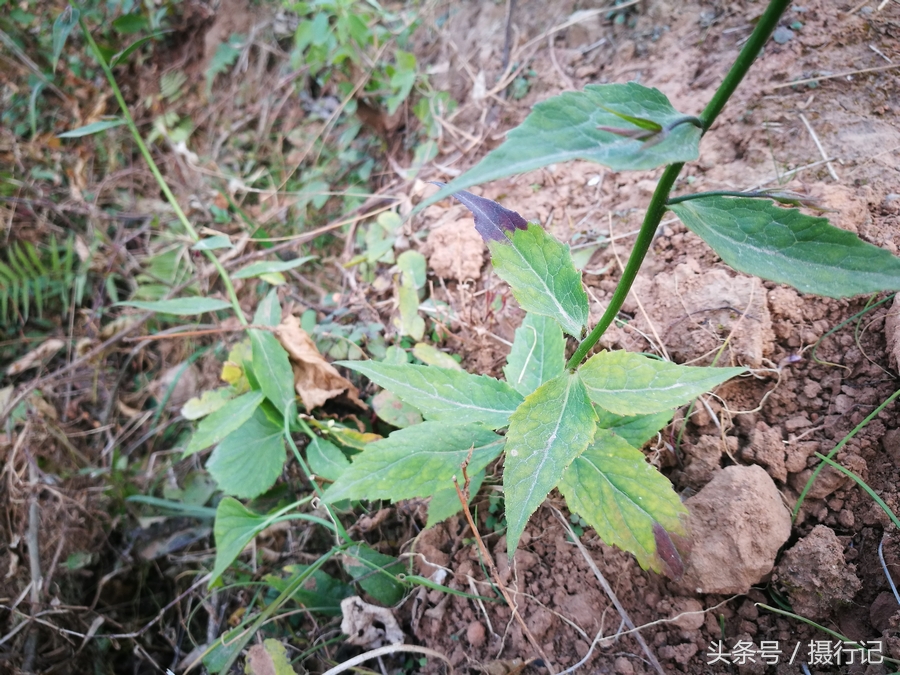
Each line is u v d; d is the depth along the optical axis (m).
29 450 0.45
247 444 0.36
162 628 0.41
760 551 0.26
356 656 0.29
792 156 0.34
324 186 0.52
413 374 0.28
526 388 0.29
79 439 0.48
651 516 0.23
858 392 0.28
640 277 0.34
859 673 0.24
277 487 0.39
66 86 0.60
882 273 0.18
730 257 0.20
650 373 0.23
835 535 0.26
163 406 0.47
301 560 0.37
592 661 0.27
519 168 0.16
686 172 0.36
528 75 0.46
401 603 0.31
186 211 0.55
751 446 0.29
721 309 0.31
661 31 0.42
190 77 0.62
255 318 0.40
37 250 0.54
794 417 0.29
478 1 0.53
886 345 0.28
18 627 0.39
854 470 0.27
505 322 0.37
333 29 0.51
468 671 0.29
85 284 0.54
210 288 0.51
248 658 0.30
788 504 0.28
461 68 0.51
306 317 0.42
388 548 0.34
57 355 0.52
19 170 0.57
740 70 0.16
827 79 0.35
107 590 0.43
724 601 0.27
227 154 0.58
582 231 0.38
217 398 0.40
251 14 0.60
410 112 0.51
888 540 0.26
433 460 0.27
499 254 0.24
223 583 0.38
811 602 0.26
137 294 0.51
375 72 0.52
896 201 0.31
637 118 0.16
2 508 0.43
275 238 0.49
